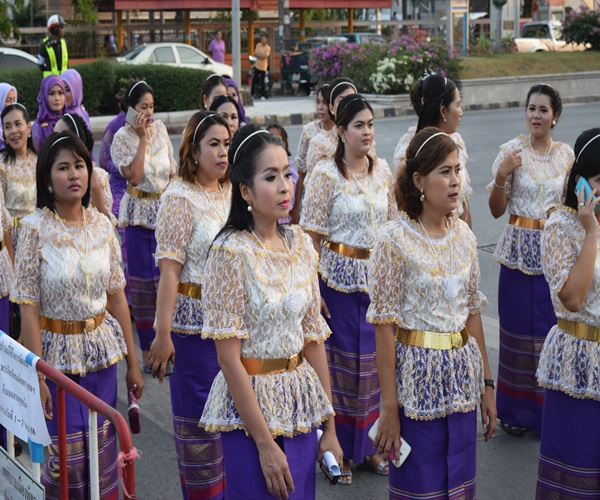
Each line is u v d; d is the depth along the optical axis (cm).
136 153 693
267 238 355
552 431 426
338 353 524
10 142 642
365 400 523
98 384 442
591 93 2603
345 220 520
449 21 2675
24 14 2806
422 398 386
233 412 353
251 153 346
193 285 468
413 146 387
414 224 389
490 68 2511
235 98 714
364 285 519
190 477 475
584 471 417
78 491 431
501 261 573
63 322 433
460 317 394
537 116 566
